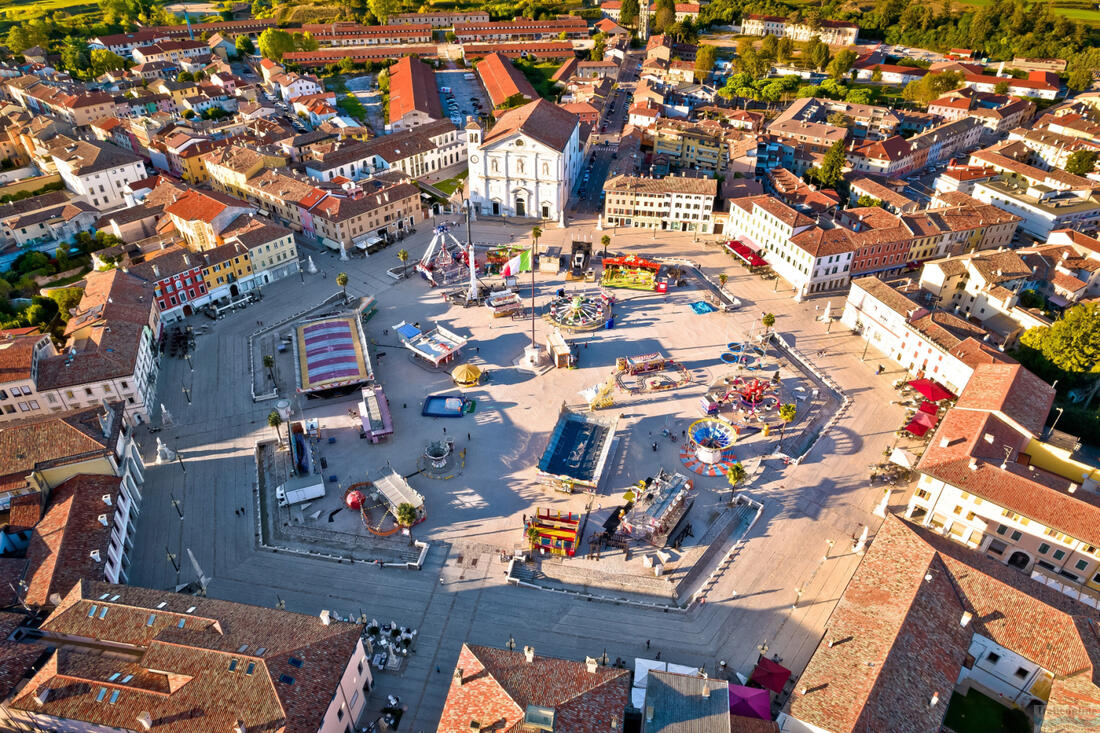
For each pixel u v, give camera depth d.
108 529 93.62
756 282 172.38
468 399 132.88
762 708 76.75
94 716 68.94
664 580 97.44
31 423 101.25
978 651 83.50
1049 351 132.38
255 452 119.00
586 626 91.00
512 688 69.75
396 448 120.94
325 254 183.62
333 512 108.12
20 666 75.12
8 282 164.88
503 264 176.38
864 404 131.00
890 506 108.44
